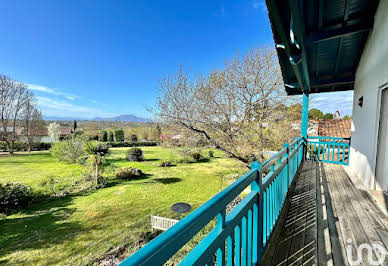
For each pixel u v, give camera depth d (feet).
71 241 16.75
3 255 15.05
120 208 23.39
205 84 24.16
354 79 13.89
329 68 13.64
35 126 71.67
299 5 5.84
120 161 53.88
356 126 12.57
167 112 23.41
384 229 5.82
